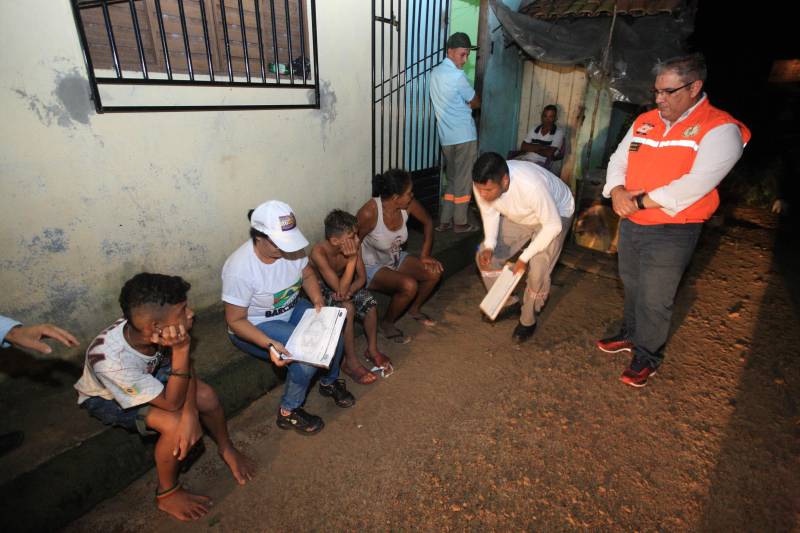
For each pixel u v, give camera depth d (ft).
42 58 7.00
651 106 17.54
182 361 6.05
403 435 8.54
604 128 20.65
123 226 8.52
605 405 9.28
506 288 10.05
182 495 6.97
